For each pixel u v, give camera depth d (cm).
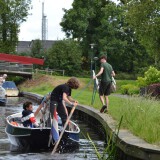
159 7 3675
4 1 7262
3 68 5825
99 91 1631
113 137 1038
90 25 7600
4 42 7362
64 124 1259
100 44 7306
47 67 6775
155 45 3853
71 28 7550
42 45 7406
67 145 1212
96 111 1742
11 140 1295
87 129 1734
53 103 1270
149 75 3647
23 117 1301
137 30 3819
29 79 5834
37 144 1200
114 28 7325
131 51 7431
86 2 7531
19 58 5856
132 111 1250
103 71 1612
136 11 3741
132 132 1063
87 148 1236
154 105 1324
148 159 841
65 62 6712
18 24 7425
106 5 7325
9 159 1069
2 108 2783
